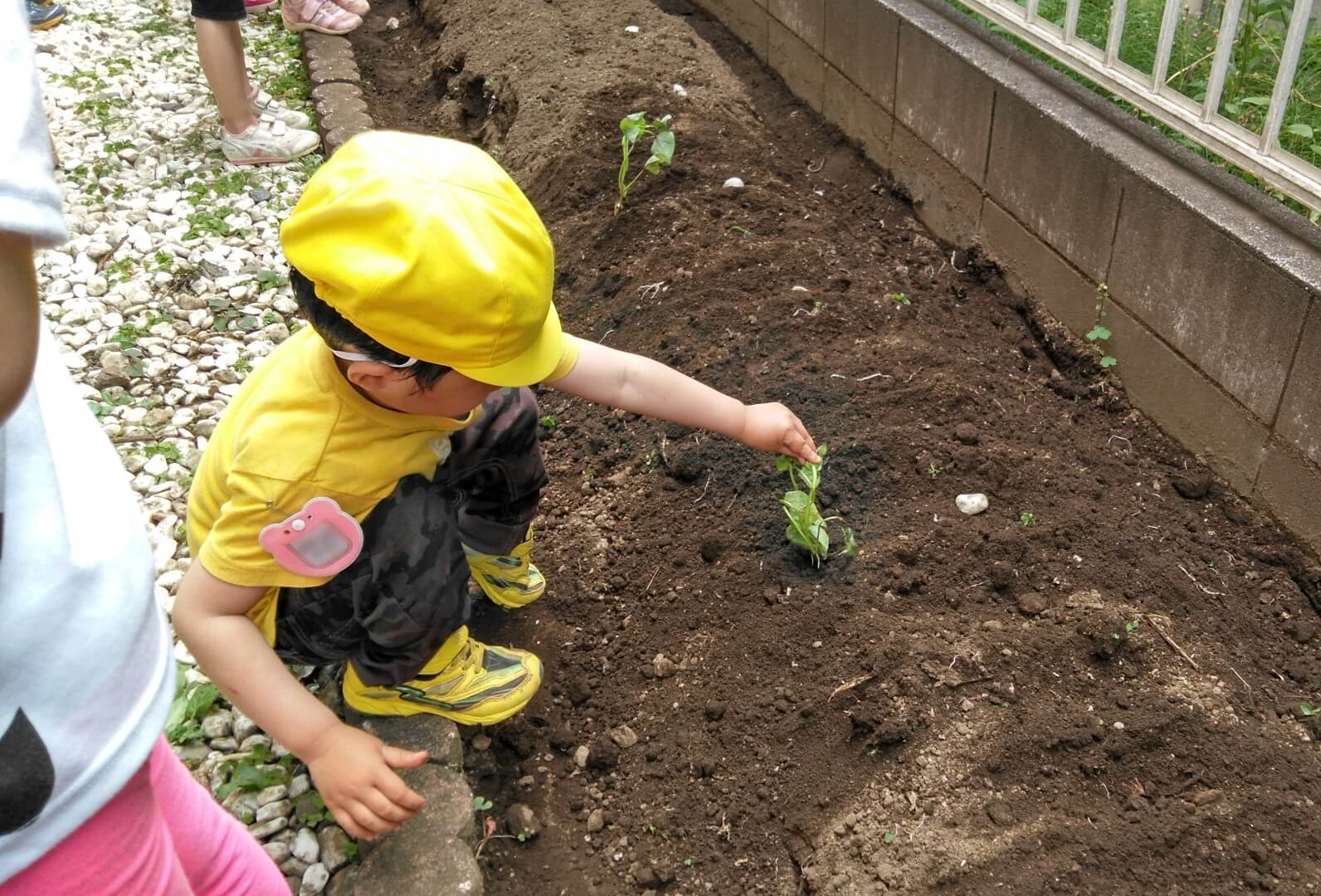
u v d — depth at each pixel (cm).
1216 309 267
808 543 246
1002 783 212
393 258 158
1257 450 264
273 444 180
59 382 126
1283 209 263
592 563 275
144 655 128
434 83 515
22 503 114
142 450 312
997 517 262
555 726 241
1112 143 295
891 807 211
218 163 447
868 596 245
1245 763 211
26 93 94
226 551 183
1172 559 254
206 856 161
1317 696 227
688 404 216
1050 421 297
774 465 277
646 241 369
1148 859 199
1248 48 290
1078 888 196
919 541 255
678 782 227
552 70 457
